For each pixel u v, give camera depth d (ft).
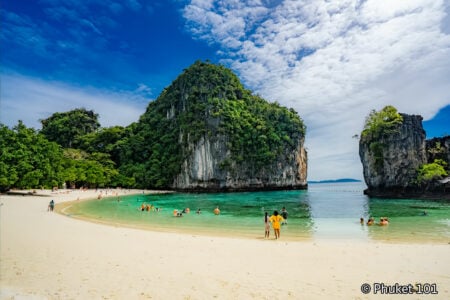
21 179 144.87
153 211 107.76
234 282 27.25
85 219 80.69
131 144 325.62
